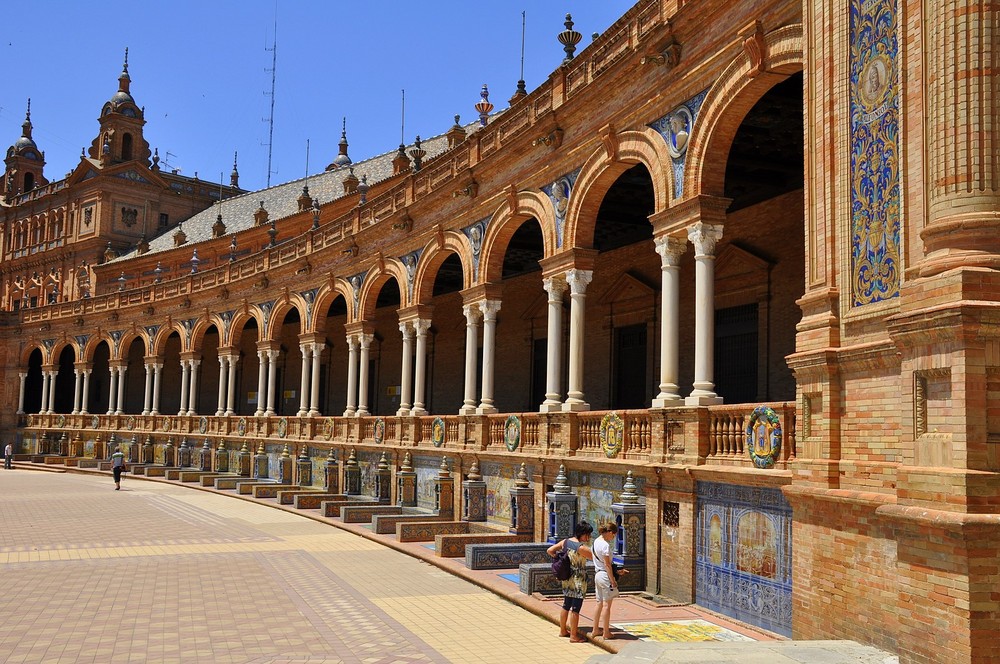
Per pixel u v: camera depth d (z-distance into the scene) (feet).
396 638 38.11
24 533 74.49
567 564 38.01
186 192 225.97
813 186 35.65
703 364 45.14
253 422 124.16
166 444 144.46
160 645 36.78
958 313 26.04
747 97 43.62
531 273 96.17
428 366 116.47
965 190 27.25
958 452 26.18
